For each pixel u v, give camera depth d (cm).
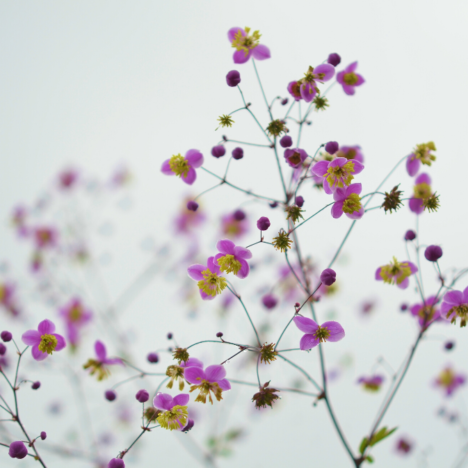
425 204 60
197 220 71
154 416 58
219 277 58
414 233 61
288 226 60
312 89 59
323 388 60
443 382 68
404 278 61
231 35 60
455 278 60
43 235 71
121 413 67
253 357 67
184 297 70
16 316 70
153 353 60
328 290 68
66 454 65
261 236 58
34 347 59
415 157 61
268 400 57
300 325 58
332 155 61
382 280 61
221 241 58
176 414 57
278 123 59
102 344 62
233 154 60
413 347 61
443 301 59
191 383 58
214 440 66
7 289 70
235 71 59
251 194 60
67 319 69
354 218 58
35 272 71
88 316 69
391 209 58
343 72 62
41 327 59
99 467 66
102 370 62
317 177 60
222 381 57
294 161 59
